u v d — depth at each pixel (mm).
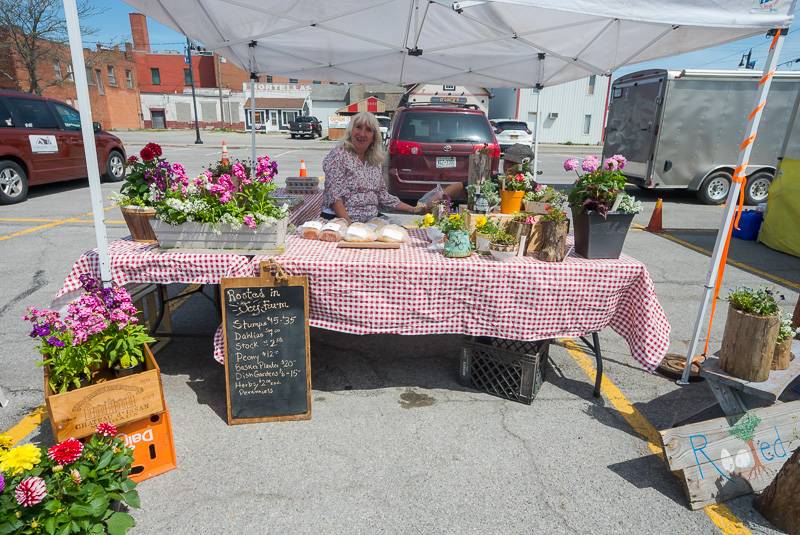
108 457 1935
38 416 2846
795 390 2895
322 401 3053
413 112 7297
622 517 2205
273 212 2836
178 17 3820
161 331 3723
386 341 3922
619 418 2959
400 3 3666
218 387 3166
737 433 2383
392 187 7398
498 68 5352
